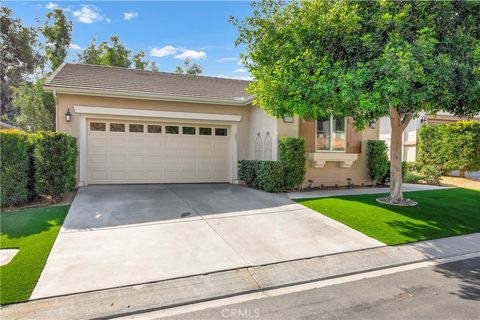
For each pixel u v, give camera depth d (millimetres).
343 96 5969
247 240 5434
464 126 12383
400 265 4660
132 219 6598
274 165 9914
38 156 7785
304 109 6668
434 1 5965
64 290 3609
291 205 7992
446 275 4270
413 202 8266
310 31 6250
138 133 11414
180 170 12008
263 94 7094
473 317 3133
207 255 4746
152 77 13820
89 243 5148
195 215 6992
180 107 11727
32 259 4453
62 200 8469
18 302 3350
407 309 3303
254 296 3670
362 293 3713
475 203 8367
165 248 5000
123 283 3814
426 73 5633
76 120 10523
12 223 6211
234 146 12555
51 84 10008
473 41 5785
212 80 15125
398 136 8266
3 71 25094
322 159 10883
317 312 3256
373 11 6254
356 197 9016
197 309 3361
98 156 10953
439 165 13258
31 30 24766
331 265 4531
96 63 24031
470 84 5637
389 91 5520
